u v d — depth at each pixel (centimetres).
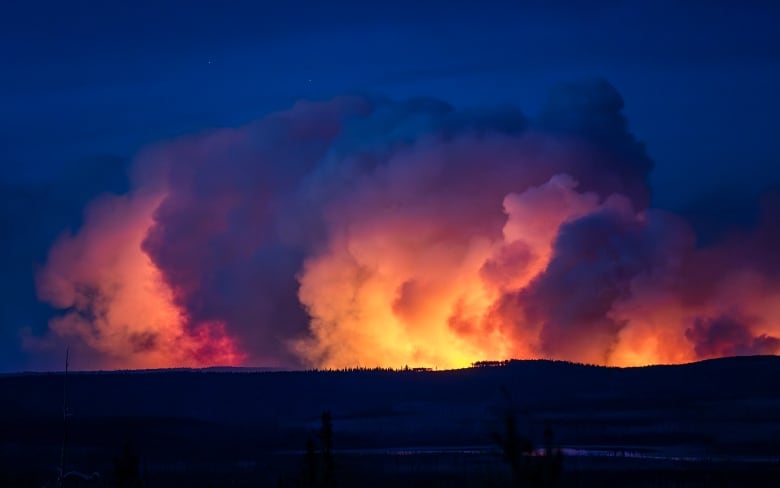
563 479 14375
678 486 14300
